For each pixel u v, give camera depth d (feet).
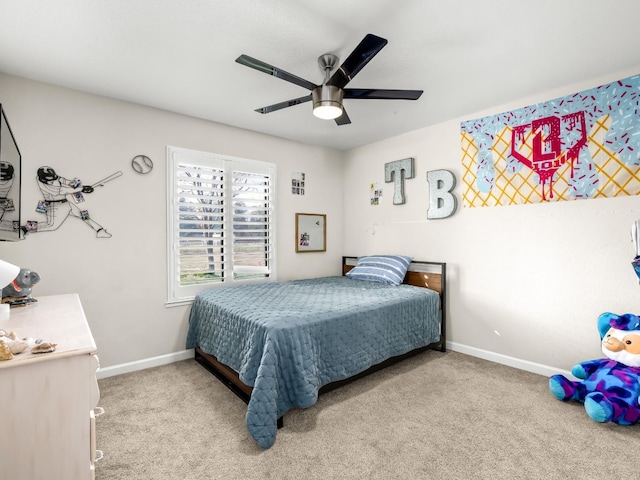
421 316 10.34
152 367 10.14
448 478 5.45
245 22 6.17
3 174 5.67
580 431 6.74
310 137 13.43
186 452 6.11
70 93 8.92
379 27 6.30
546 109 9.30
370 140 13.94
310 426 6.94
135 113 9.93
